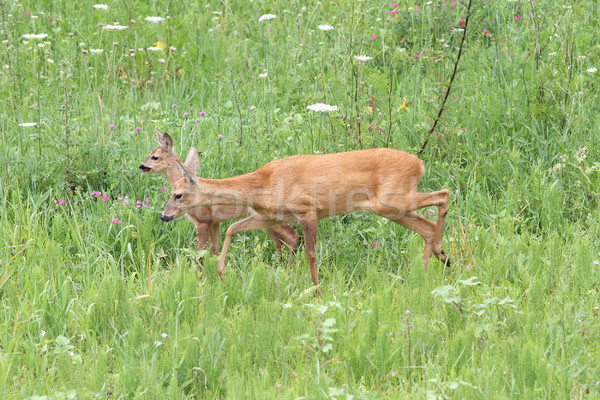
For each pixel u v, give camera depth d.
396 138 13.58
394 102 14.80
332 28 15.44
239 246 11.27
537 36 15.17
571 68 14.66
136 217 11.51
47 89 15.98
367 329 8.73
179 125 14.27
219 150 13.07
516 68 15.21
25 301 9.60
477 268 10.51
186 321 9.27
